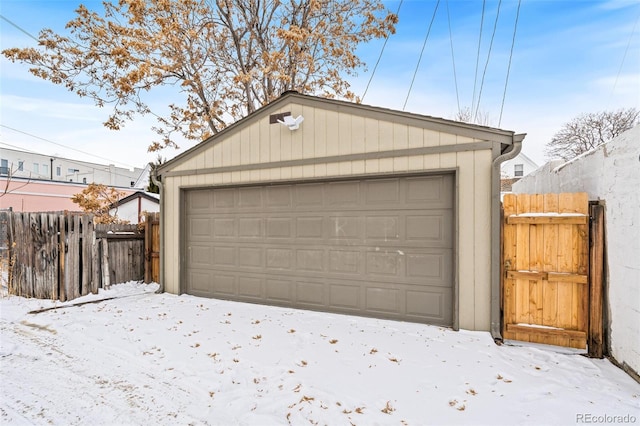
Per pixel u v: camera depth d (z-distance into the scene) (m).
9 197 16.94
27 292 6.37
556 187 5.29
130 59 9.95
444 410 2.56
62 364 3.50
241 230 6.04
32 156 27.00
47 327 4.62
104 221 10.11
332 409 2.59
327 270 5.27
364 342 3.96
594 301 3.61
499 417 2.47
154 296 6.43
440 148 4.47
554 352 3.67
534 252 3.97
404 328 4.44
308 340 4.03
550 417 2.46
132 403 2.76
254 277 5.89
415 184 4.71
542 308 3.93
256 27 12.68
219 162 6.18
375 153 4.87
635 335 3.01
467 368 3.27
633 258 3.04
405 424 2.40
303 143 5.42
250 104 12.49
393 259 4.82
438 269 4.56
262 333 4.29
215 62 12.00
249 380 3.08
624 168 3.18
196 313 5.23
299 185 5.52
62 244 5.99
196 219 6.53
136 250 7.52
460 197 4.36
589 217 3.72
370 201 4.99
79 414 2.61
